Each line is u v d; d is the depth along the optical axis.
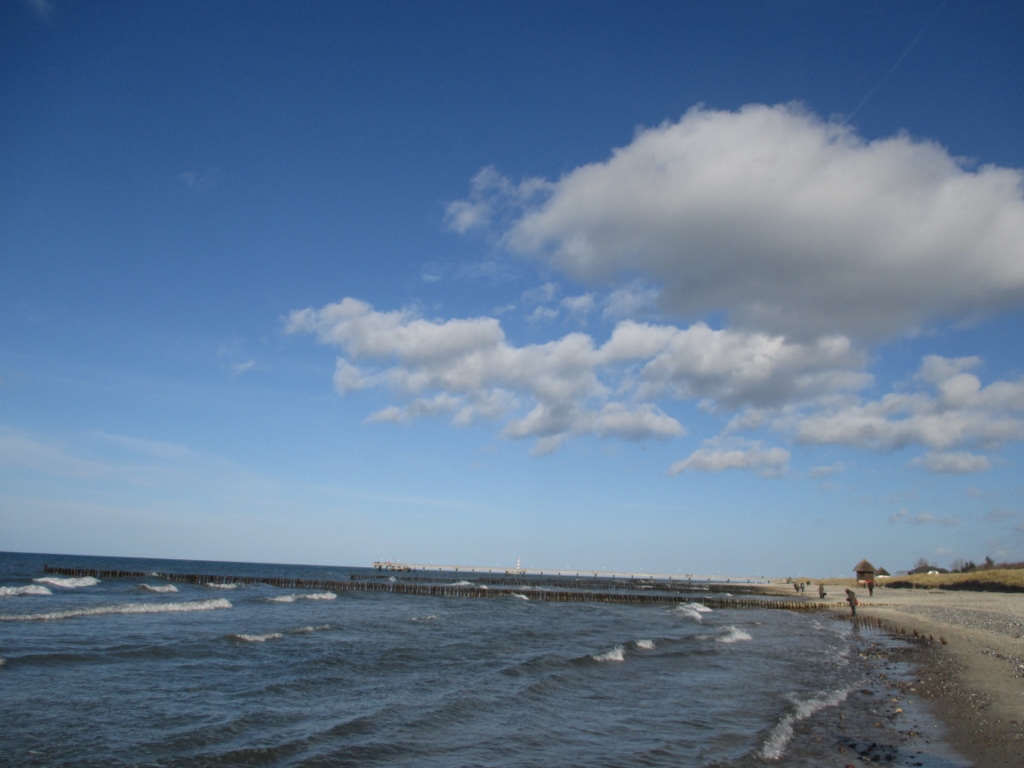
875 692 19.14
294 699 16.95
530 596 70.00
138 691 17.05
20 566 90.31
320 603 50.31
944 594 78.19
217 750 12.42
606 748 13.42
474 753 12.84
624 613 51.59
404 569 165.25
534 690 18.72
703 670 23.17
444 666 22.61
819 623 44.97
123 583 62.47
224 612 38.50
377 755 12.47
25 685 16.97
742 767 12.19
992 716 15.67
